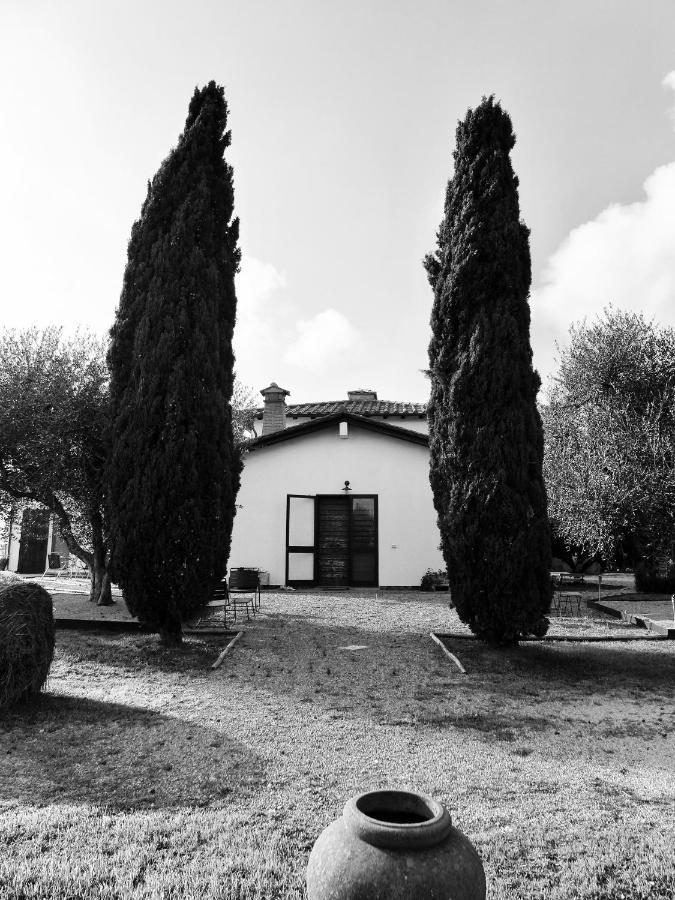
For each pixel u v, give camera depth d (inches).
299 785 170.1
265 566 679.1
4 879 122.3
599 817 152.3
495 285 356.5
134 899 115.8
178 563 342.6
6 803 156.9
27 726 217.8
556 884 124.0
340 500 685.3
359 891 86.6
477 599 341.1
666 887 123.7
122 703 247.6
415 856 89.4
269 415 826.8
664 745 209.8
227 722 225.1
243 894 118.0
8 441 426.0
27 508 525.3
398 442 690.2
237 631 387.5
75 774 177.3
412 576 668.7
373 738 210.2
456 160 383.6
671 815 154.4
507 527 333.1
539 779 176.9
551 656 339.3
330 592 626.5
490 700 260.1
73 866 126.6
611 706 255.6
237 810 153.9
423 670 305.4
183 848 134.6
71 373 451.2
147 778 174.4
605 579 841.5
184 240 372.5
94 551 495.8
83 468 451.8
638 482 551.5
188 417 350.6
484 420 340.2
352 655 333.4
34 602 242.1
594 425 608.4
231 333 400.8
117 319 381.7
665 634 400.8
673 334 639.1
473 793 166.2
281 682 282.4
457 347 357.4
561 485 592.4
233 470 388.5
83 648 344.8
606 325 662.5
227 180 410.6
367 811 104.4
